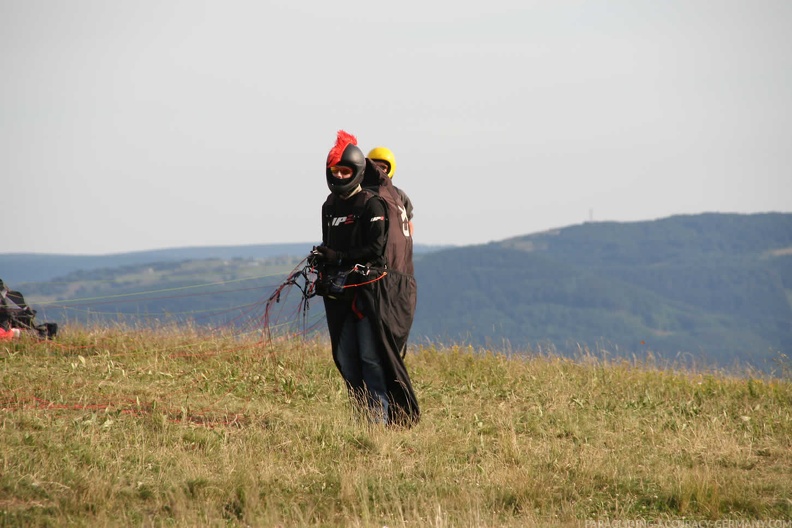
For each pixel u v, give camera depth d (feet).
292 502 56.44
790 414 87.61
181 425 70.90
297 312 86.94
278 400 86.43
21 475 55.57
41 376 86.28
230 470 60.03
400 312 78.38
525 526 53.21
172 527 50.60
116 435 67.21
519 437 76.07
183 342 109.09
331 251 76.23
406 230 79.82
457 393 94.89
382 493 58.03
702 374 113.91
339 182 75.66
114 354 102.94
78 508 52.47
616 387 101.60
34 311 113.19
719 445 73.72
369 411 77.15
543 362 114.52
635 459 69.87
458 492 59.36
